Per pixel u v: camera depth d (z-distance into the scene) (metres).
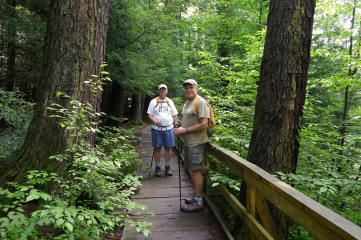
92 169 2.07
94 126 3.01
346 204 3.04
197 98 2.97
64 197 2.41
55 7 2.79
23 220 1.37
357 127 4.26
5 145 3.72
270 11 2.43
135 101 14.95
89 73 2.87
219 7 8.52
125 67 6.47
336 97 6.29
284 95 2.32
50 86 2.75
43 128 2.71
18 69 6.51
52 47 2.78
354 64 3.49
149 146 7.80
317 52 3.63
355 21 4.93
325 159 2.89
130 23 5.82
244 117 4.16
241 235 2.41
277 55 2.34
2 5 5.09
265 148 2.39
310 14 2.32
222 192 2.90
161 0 9.04
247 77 4.25
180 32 8.25
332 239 1.02
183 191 3.84
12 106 4.22
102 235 2.53
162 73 8.22
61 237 1.51
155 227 2.73
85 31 2.82
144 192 3.80
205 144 3.21
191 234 2.59
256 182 1.88
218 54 7.81
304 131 2.60
